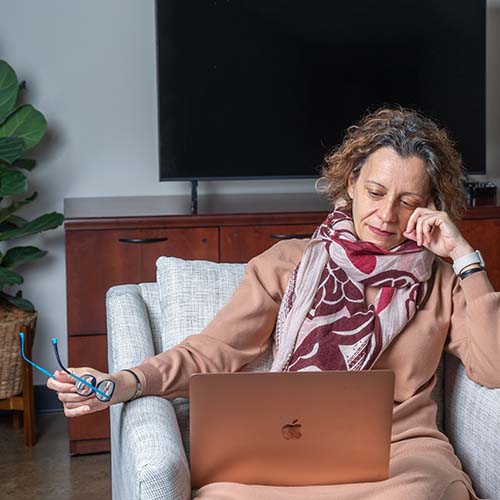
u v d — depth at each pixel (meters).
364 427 1.77
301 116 3.58
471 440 2.06
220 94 3.52
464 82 3.66
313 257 2.11
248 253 3.35
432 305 2.09
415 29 3.62
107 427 3.37
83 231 3.27
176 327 2.21
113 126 3.75
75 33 3.69
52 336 3.79
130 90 3.74
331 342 2.03
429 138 2.06
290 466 1.79
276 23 3.52
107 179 3.77
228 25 3.49
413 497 1.77
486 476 1.99
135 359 2.07
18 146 3.38
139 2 3.71
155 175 3.80
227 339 2.04
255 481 1.81
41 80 3.70
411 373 2.04
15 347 3.41
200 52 3.49
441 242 2.07
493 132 3.98
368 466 1.81
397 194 2.04
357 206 2.09
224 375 1.72
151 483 1.65
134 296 2.32
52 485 3.17
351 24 3.57
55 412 3.80
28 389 3.44
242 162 3.56
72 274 3.29
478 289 2.04
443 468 1.88
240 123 3.54
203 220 3.31
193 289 2.25
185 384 1.98
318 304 2.06
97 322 3.31
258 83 3.54
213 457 1.78
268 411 1.74
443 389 2.19
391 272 2.06
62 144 3.73
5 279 3.46
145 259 3.31
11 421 3.70
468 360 2.04
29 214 3.74
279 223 3.35
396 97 3.63
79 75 3.71
